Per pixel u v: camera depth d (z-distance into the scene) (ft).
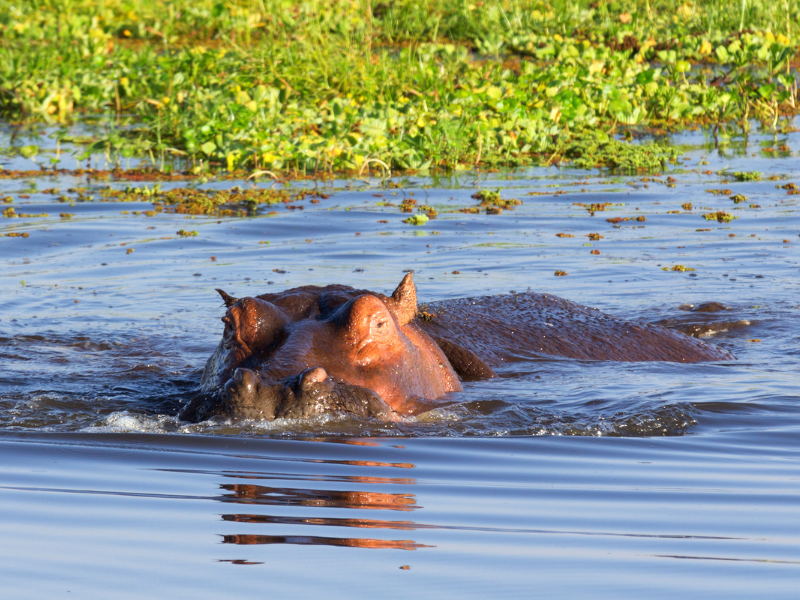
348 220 167.32
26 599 41.91
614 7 363.76
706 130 253.24
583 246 149.89
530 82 261.85
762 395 84.17
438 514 53.42
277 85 264.72
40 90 285.43
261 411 69.41
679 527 51.62
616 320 110.83
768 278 131.95
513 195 185.98
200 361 99.55
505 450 67.72
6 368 95.09
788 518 53.01
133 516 52.60
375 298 76.43
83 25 352.08
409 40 346.74
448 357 93.97
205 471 60.90
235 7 364.99
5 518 52.19
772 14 342.03
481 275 132.98
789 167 204.33
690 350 104.68
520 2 366.63
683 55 320.91
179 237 156.35
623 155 216.13
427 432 71.10
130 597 42.22
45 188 192.75
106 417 75.00
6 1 373.20
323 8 348.38
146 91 285.23
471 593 42.80
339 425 69.67
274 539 49.32
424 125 223.30
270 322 76.02
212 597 42.19
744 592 42.96
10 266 140.87
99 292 127.75
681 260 141.69
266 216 169.68
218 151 219.00
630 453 67.67
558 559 46.75
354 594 42.57
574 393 86.48
